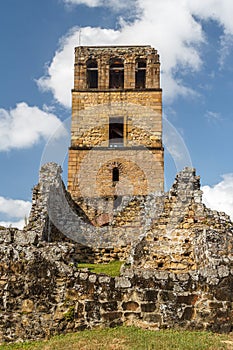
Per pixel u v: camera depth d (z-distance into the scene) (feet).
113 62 115.34
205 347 44.06
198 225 66.39
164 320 50.14
